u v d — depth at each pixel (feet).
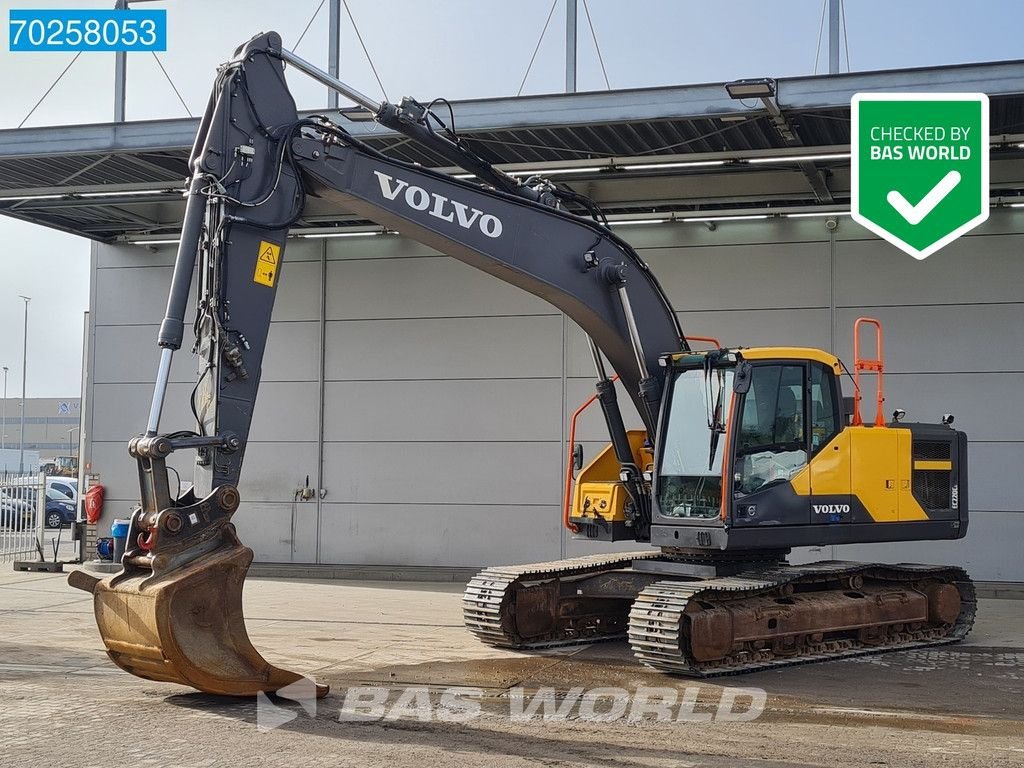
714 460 32.37
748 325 52.95
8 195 54.19
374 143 47.78
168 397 60.03
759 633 31.48
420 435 56.95
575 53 46.34
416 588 50.55
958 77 39.81
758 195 51.44
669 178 52.29
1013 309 49.96
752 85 39.91
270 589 49.96
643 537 35.63
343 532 57.57
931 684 29.43
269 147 27.53
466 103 44.39
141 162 49.37
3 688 27.25
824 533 33.53
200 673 24.03
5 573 56.13
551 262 32.12
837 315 51.90
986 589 47.75
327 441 58.13
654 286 34.47
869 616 34.81
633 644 30.30
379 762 20.67
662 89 42.55
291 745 21.80
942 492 36.99
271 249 27.30
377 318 57.88
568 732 23.32
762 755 21.61
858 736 23.31
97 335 61.16
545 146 47.16
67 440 285.43
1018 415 49.75
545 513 55.06
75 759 20.62
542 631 35.24
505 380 56.03
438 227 29.91
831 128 44.78
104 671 29.66
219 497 25.16
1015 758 21.57
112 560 58.80
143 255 60.85
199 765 20.27
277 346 59.06
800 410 33.63
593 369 54.95
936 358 50.72
